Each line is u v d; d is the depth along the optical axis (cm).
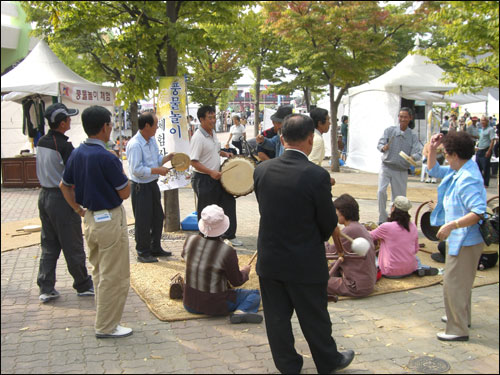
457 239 354
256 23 1172
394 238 502
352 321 407
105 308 370
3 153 1445
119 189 362
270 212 305
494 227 393
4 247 636
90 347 360
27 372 322
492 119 1705
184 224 725
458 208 354
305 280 300
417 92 1209
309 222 302
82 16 619
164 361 340
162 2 641
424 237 695
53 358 342
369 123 1383
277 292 315
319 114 500
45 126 1163
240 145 1539
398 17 539
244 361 341
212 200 623
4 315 419
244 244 653
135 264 560
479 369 328
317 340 310
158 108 658
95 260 380
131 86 628
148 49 626
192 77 1619
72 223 441
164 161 579
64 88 999
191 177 670
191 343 368
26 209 921
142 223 562
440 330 390
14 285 496
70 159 384
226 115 3006
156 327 396
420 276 512
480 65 543
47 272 449
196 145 600
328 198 300
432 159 401
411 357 345
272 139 595
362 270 455
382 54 595
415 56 1212
